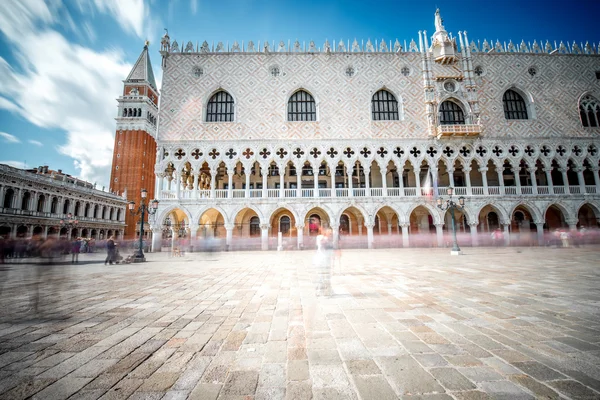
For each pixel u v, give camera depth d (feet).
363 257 76.84
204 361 14.17
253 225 130.41
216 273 48.14
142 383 11.98
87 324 20.22
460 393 10.84
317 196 119.24
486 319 20.38
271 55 131.54
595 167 124.67
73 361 14.16
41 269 29.27
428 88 127.34
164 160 120.78
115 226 215.31
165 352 15.30
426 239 125.70
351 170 121.70
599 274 40.27
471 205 119.44
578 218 128.47
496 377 12.07
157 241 115.14
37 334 18.20
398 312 22.49
